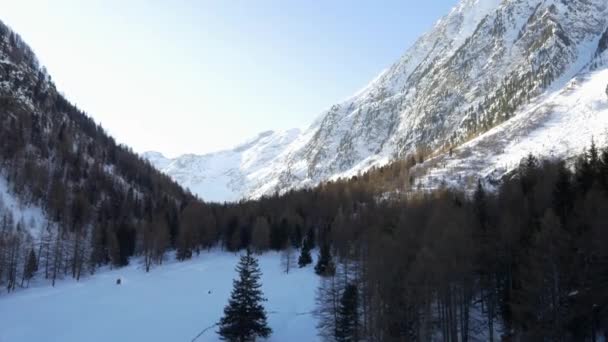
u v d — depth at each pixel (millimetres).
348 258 89562
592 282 40656
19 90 193000
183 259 133875
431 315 55719
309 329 70562
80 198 151375
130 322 77812
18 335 73562
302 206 155750
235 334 61281
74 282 113312
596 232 40906
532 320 44000
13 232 123312
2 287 106312
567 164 129500
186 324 75875
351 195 162375
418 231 66625
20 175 150750
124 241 134625
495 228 57406
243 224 143000
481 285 55062
